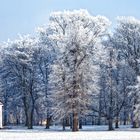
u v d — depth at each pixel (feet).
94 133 162.40
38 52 258.37
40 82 258.16
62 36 218.18
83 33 204.54
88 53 202.59
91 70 204.13
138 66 236.43
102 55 222.28
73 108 199.62
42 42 254.88
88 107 227.61
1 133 169.27
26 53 261.03
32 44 261.85
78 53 200.85
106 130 219.82
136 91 223.10
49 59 254.27
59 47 213.66
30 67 260.01
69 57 201.05
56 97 204.13
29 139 123.75
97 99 248.32
